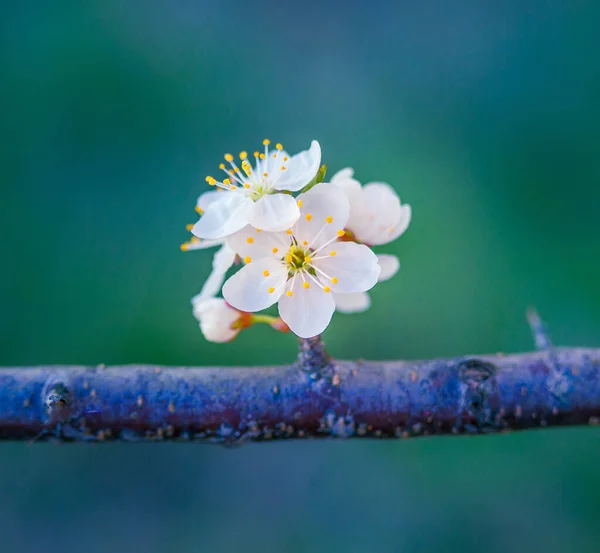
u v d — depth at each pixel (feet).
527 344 1.85
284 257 1.17
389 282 1.89
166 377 1.19
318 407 1.18
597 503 1.83
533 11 2.47
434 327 1.87
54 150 2.27
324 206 1.17
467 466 1.93
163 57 2.42
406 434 1.18
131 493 2.07
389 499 1.97
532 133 2.32
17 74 2.32
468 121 2.37
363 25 2.54
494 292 1.92
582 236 1.98
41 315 2.01
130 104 2.35
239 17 2.52
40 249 2.13
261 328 1.83
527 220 2.04
